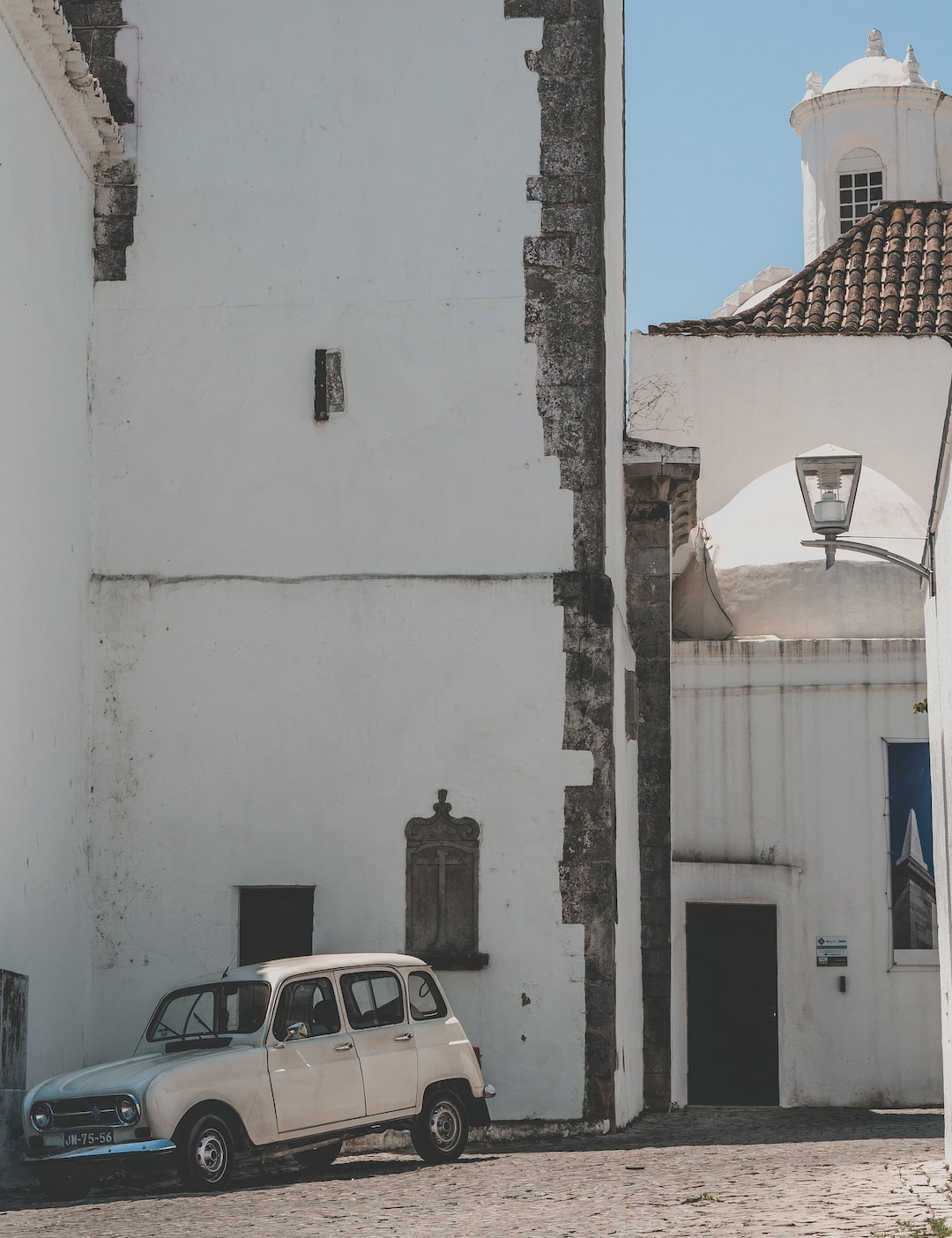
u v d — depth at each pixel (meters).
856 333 25.58
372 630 16.69
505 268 17.09
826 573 22.20
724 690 21.72
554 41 17.33
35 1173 13.09
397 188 17.28
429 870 16.31
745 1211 10.34
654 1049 19.64
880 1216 9.95
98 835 16.56
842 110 33.22
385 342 17.09
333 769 16.52
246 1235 9.56
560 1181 12.16
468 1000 16.05
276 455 17.02
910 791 21.22
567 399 16.89
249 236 17.31
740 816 21.44
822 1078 20.72
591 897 16.12
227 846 16.47
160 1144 11.64
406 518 16.84
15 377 14.66
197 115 17.47
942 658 13.02
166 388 17.16
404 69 17.41
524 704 16.47
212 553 16.91
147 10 17.59
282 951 16.47
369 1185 12.07
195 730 16.67
